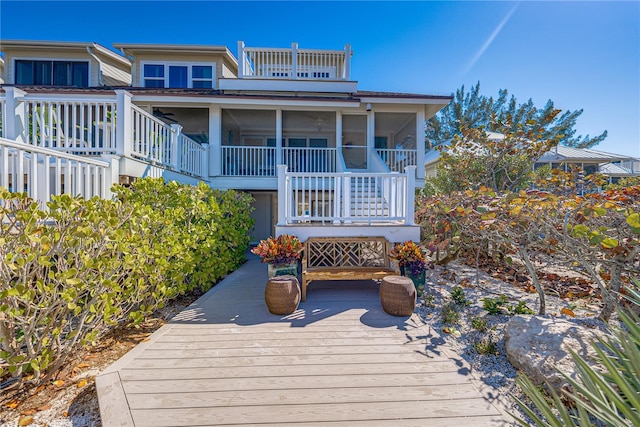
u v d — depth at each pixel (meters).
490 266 6.86
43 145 5.41
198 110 10.59
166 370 2.65
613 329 1.87
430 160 17.59
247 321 3.75
